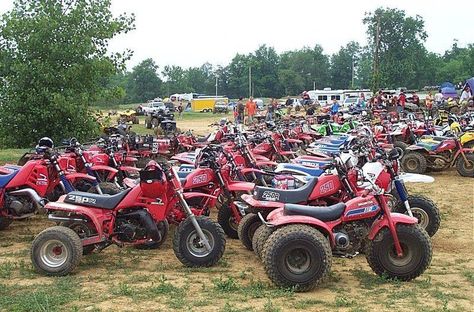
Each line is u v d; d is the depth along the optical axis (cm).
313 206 719
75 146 1034
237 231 891
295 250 657
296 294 652
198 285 682
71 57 1939
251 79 11244
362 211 682
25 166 895
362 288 675
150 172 729
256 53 11500
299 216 671
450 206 1191
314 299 634
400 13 8719
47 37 1916
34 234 945
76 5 1984
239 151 1089
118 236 743
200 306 609
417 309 604
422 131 1756
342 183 754
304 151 1505
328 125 1866
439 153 1576
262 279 709
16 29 1891
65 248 710
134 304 614
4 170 912
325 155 1222
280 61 11756
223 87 11844
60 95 1889
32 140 1978
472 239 921
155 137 1606
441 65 10050
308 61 11519
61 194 952
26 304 604
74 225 751
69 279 701
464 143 1606
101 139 1256
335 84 11956
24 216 900
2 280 699
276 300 629
